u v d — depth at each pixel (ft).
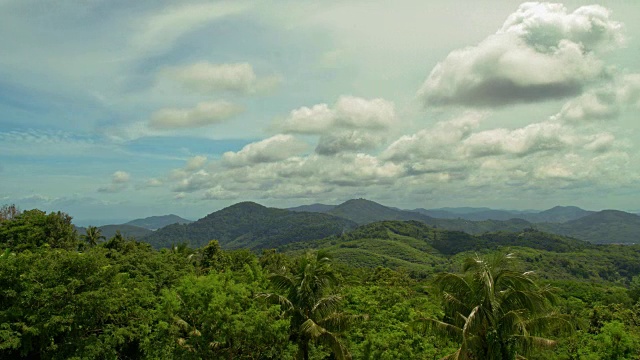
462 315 66.39
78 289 80.79
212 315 75.82
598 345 89.61
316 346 96.07
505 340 63.41
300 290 83.97
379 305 116.26
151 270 117.80
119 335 80.43
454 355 65.05
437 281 70.28
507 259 67.67
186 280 83.20
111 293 82.28
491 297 63.62
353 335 104.53
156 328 83.35
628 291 277.03
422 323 75.15
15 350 82.64
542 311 63.16
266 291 96.02
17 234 175.73
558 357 93.86
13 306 75.15
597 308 145.38
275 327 76.23
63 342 78.48
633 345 88.07
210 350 79.97
